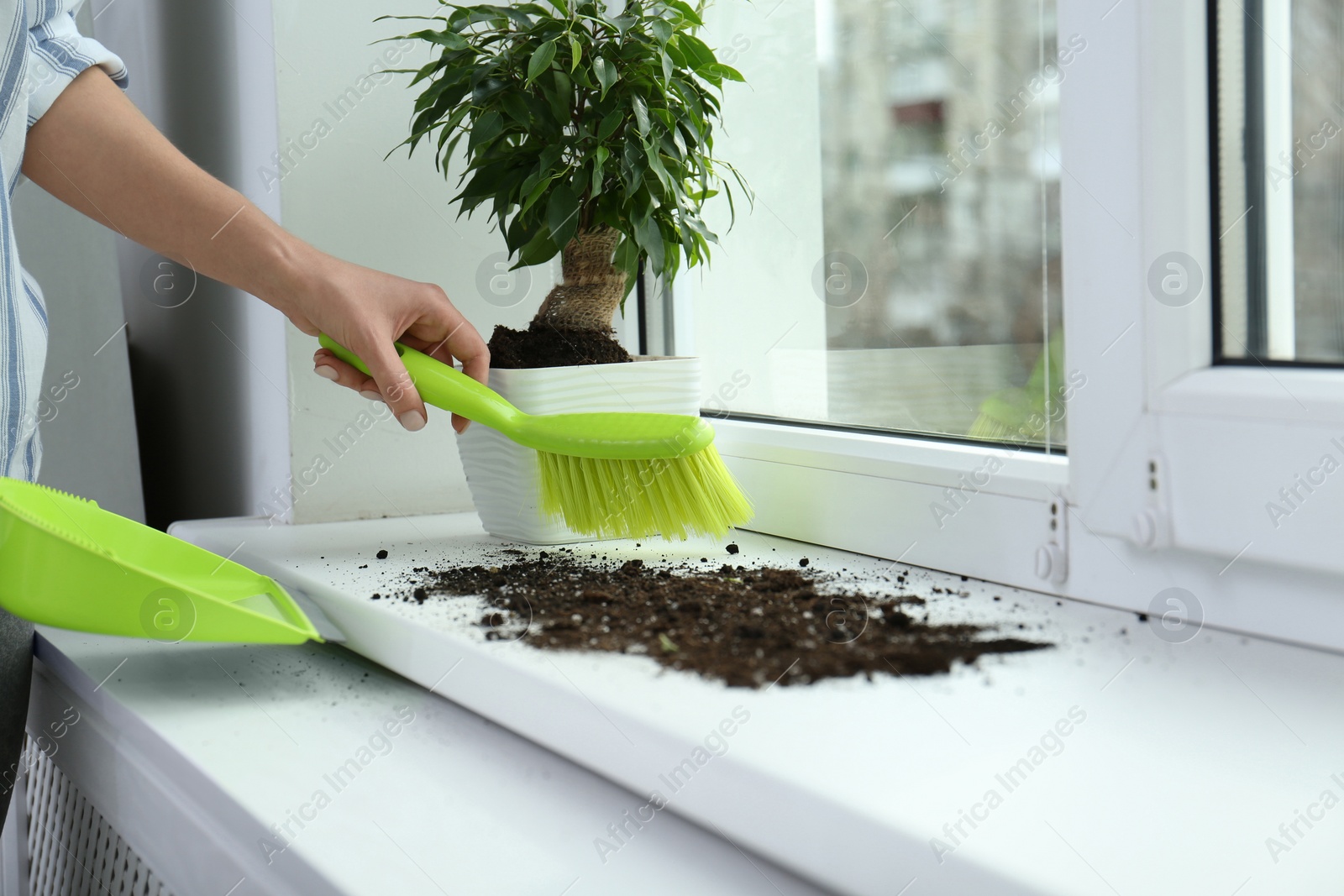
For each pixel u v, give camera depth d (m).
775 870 0.35
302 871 0.36
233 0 0.90
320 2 0.86
